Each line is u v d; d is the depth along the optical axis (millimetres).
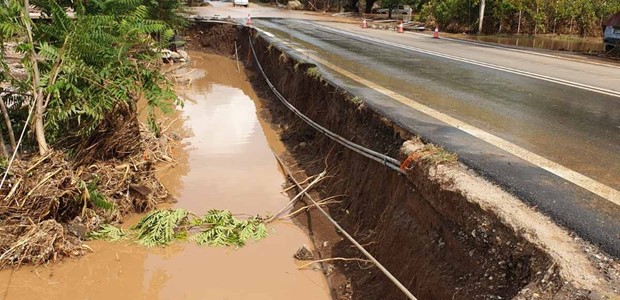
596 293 2566
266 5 48500
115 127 7023
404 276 4273
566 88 8430
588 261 2861
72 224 5832
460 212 3756
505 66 11156
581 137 5465
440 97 7402
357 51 13461
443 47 15531
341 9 41125
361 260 5188
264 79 14500
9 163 5500
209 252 5824
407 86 8227
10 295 4859
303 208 6867
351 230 5805
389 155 5570
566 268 2775
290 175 8008
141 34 8203
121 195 6637
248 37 19609
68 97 6422
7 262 5211
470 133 5492
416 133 5398
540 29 26516
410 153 4758
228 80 16266
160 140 9234
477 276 3357
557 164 4551
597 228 3270
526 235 3145
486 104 7027
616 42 16484
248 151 9406
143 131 8859
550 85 8680
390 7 34375
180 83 15383
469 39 21125
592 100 7457
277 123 10992
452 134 5414
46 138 6605
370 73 9547
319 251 5852
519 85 8594
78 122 6629
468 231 3635
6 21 5926
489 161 4539
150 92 7074
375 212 5469
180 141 9867
